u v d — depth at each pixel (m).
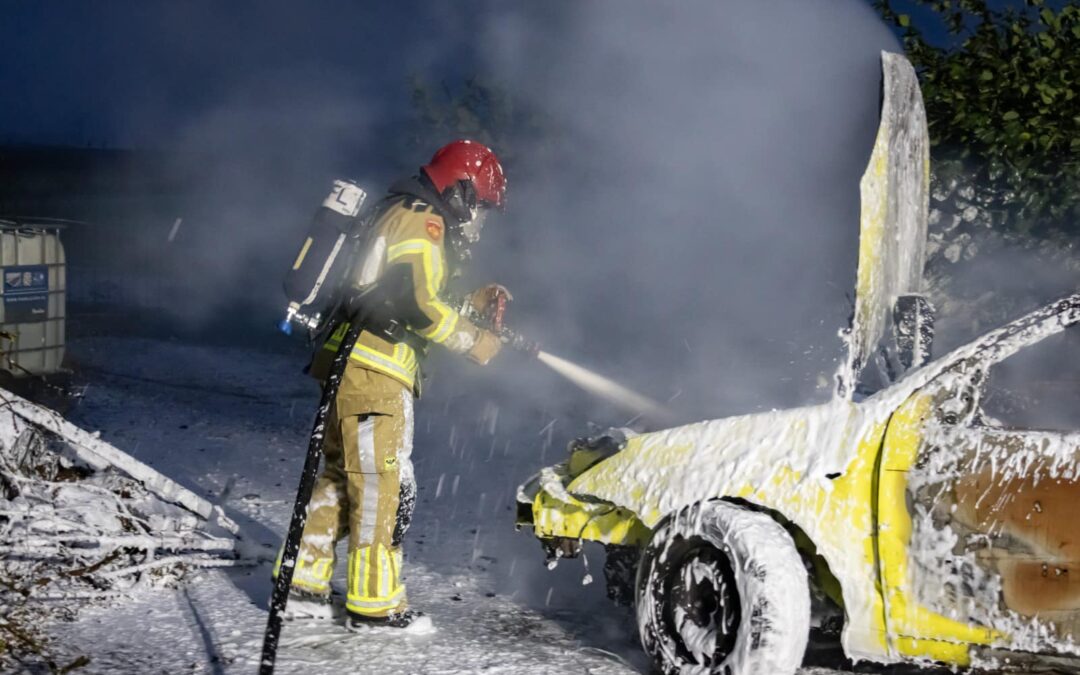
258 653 4.54
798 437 4.14
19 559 5.15
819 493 4.04
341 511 5.06
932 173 8.38
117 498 5.62
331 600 5.07
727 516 4.11
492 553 6.26
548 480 4.79
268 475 7.90
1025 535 3.77
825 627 4.33
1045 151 8.05
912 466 3.93
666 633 4.29
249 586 5.41
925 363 4.61
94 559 5.25
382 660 4.54
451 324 4.79
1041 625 3.74
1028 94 8.20
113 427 9.23
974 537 3.83
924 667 4.20
